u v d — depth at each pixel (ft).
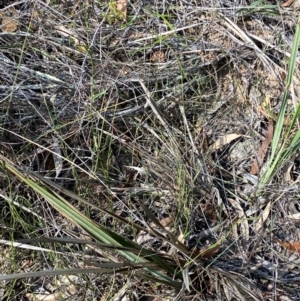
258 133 3.29
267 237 3.02
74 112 3.29
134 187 3.15
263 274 2.94
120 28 3.53
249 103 3.39
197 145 3.26
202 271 2.81
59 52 3.45
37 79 3.35
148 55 3.53
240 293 2.78
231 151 3.29
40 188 2.40
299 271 2.96
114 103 3.34
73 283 2.87
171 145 3.14
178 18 3.58
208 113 3.37
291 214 3.09
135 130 3.31
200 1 3.62
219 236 3.02
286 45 3.44
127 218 3.11
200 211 3.09
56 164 3.20
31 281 3.01
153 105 3.09
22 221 2.93
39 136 3.17
